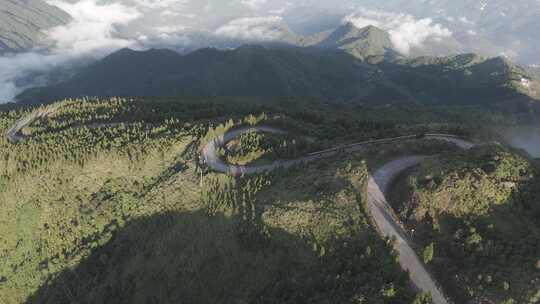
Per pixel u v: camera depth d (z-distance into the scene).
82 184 158.00
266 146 155.25
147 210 136.00
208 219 121.06
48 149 171.38
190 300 106.38
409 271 89.44
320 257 93.12
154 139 167.50
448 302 83.44
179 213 129.88
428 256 88.75
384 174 123.69
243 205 116.75
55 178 160.38
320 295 83.81
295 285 90.62
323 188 113.81
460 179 103.81
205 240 115.25
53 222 151.62
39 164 163.12
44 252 142.62
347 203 106.31
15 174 164.00
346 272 86.94
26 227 152.12
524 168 109.25
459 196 100.38
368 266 87.69
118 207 143.25
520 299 76.62
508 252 85.81
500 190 101.44
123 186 154.12
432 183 104.19
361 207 105.38
